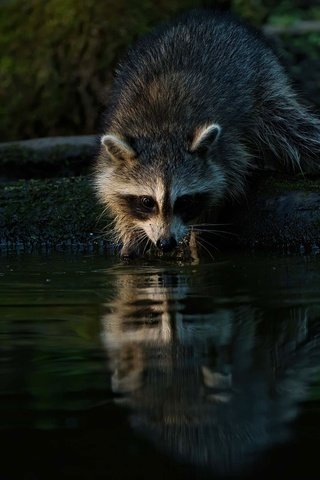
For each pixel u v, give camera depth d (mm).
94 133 17328
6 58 17906
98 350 6449
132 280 9273
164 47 11914
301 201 11273
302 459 4574
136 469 4520
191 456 4645
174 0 17641
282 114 11977
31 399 5453
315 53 21594
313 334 6688
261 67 11945
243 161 11438
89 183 12742
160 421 5055
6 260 11039
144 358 6234
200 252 11125
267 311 7461
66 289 8828
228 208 11688
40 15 17969
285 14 23719
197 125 11008
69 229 12422
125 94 11641
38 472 4484
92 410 5262
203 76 11383
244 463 4551
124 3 17562
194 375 5789
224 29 12148
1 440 4852
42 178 14750
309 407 5223
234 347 6434
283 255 10750
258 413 5145
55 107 17500
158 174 10703
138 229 11180
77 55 17500
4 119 17719
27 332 7043
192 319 7273
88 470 4500
